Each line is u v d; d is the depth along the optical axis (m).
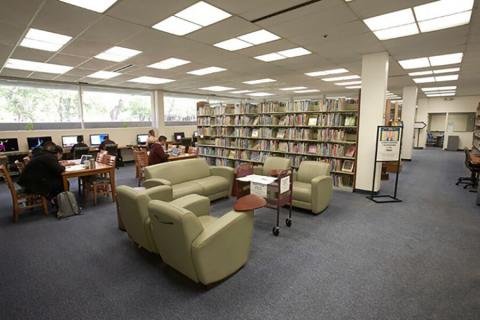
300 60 5.44
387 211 4.14
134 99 9.56
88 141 8.20
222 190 4.60
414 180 6.41
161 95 9.84
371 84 4.89
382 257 2.72
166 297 2.12
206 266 2.10
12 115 7.06
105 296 2.14
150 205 2.24
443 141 13.88
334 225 3.57
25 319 1.90
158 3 2.81
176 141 9.72
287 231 3.38
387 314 1.92
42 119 7.57
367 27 3.57
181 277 2.40
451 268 2.51
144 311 1.97
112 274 2.46
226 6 2.92
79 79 7.29
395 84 8.68
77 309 2.00
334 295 2.13
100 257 2.77
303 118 5.55
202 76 7.23
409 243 3.03
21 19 3.14
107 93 8.85
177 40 4.06
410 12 3.10
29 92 7.29
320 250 2.88
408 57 5.10
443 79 7.61
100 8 2.92
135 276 2.42
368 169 5.06
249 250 2.74
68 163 4.93
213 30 3.65
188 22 3.38
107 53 4.75
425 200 4.72
